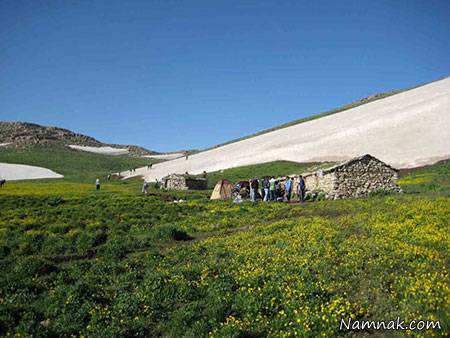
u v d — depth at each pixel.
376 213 26.45
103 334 12.33
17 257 22.08
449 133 71.12
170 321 13.20
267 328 12.23
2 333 12.80
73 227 30.45
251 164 90.56
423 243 18.09
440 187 41.66
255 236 24.73
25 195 57.09
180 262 20.22
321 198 40.62
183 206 42.81
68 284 17.34
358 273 15.55
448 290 12.64
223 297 14.08
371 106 124.12
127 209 40.66
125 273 18.67
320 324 11.70
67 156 178.25
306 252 18.67
